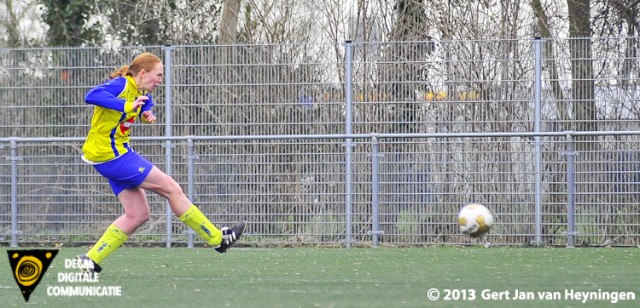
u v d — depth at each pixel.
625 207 37.59
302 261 31.16
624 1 52.12
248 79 40.25
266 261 31.27
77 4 60.16
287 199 39.41
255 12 52.19
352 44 39.75
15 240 40.41
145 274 26.81
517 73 39.12
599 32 52.62
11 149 40.28
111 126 24.50
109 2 59.75
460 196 38.53
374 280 24.53
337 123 39.84
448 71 39.50
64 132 41.25
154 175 25.09
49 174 40.59
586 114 38.66
